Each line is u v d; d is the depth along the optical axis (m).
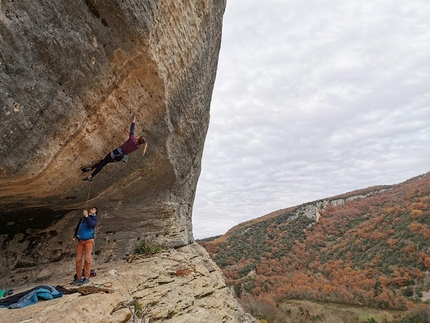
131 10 4.14
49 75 3.64
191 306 7.55
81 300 4.76
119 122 5.54
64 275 7.02
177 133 8.42
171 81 6.44
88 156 5.27
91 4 3.73
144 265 7.83
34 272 6.58
